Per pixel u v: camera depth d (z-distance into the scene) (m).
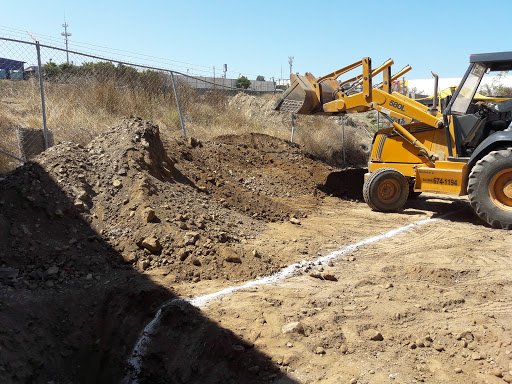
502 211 6.30
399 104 7.55
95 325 3.52
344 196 9.17
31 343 3.13
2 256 3.93
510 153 6.16
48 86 9.95
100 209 4.88
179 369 3.05
